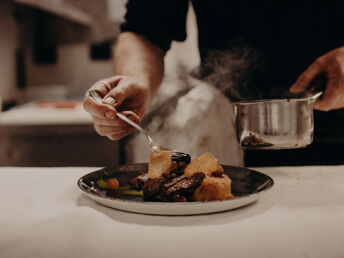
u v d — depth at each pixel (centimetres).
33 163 265
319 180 98
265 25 157
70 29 380
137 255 55
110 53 383
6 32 355
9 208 77
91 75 389
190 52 328
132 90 110
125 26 164
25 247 58
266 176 87
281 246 56
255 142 89
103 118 105
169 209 68
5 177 105
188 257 54
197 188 77
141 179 89
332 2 152
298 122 87
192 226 64
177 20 165
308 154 173
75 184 96
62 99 378
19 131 260
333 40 156
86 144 261
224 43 164
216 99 177
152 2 156
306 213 71
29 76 390
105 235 60
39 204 79
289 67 161
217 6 160
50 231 63
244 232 61
